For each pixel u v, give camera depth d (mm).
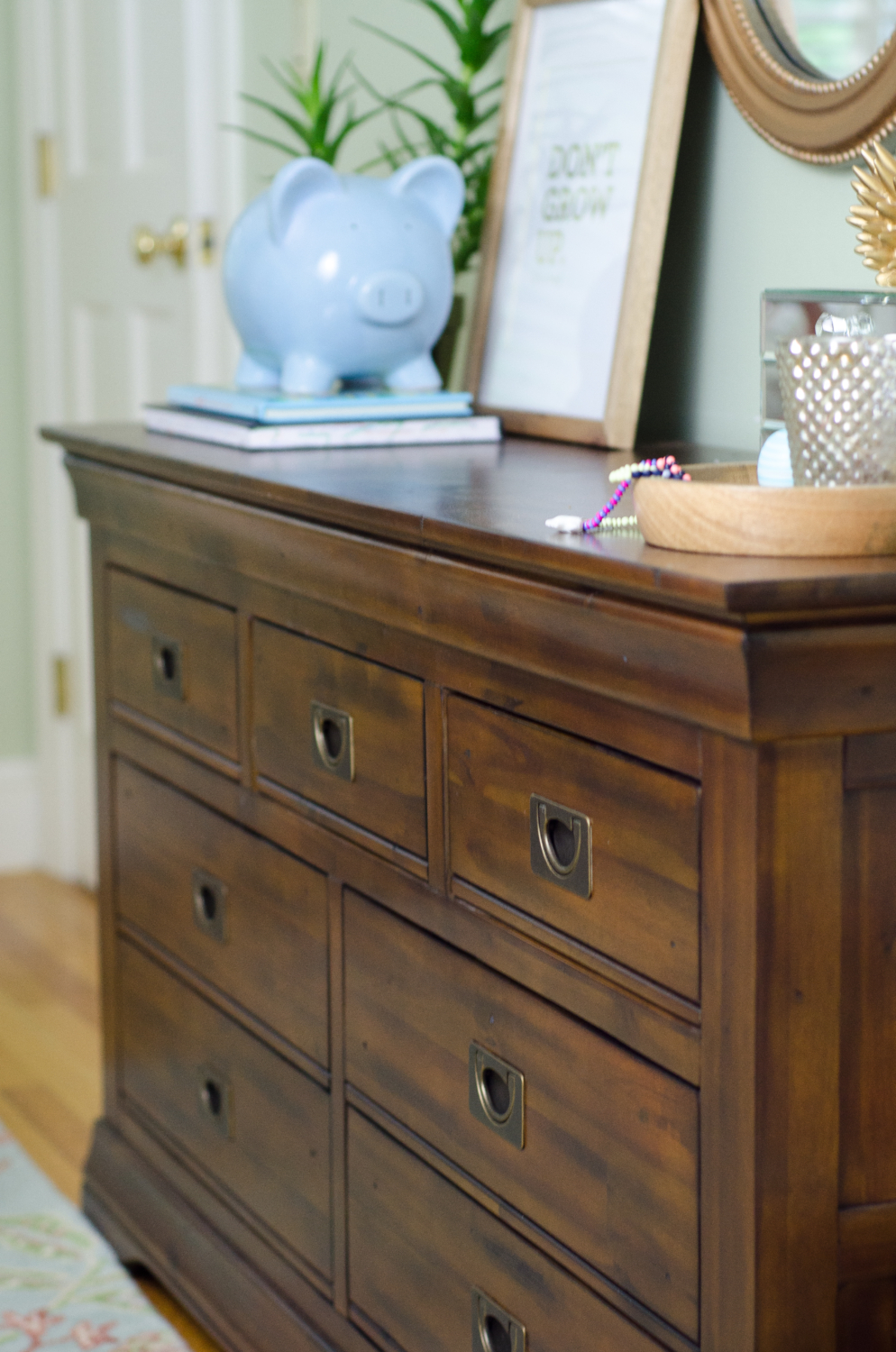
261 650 1315
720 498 767
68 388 2867
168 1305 1680
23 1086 2172
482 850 1020
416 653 1070
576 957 932
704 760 802
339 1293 1281
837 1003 805
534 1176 1000
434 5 1620
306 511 1108
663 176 1365
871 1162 831
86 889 2982
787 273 1313
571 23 1509
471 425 1479
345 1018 1233
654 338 1501
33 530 2996
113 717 1680
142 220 2529
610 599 799
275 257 1477
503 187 1597
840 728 759
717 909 805
